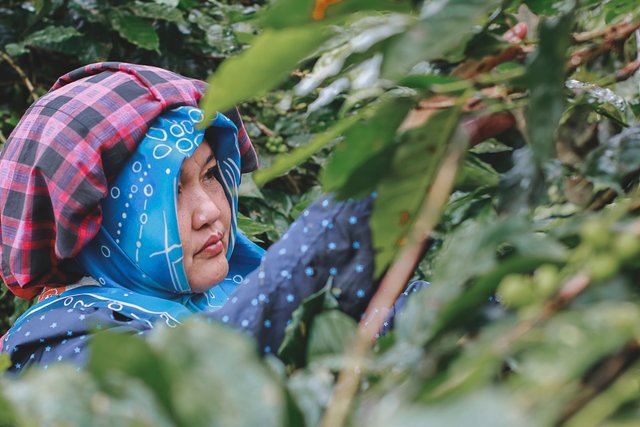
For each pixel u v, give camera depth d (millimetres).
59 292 1354
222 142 1403
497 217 644
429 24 435
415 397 390
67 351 1145
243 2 2539
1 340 1324
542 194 592
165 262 1298
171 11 2115
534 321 401
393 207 559
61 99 1331
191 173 1338
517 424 317
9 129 2154
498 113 671
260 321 775
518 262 434
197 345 380
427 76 552
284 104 1168
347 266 783
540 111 489
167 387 381
